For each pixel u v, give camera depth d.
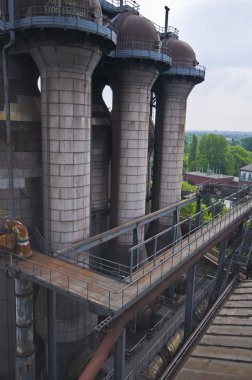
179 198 40.31
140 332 30.80
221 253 34.38
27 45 22.38
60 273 19.22
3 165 24.16
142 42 28.28
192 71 35.53
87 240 23.73
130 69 29.00
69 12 20.67
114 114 31.34
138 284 18.38
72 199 23.59
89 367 14.66
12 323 26.39
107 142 32.38
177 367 21.00
